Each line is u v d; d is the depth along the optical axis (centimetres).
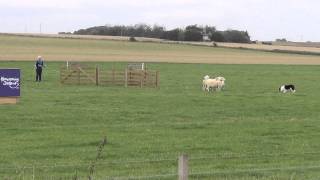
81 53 13000
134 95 4303
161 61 11075
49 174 1602
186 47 17550
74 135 2420
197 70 8575
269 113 3409
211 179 1536
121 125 2772
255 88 5428
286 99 4284
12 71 3422
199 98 4178
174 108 3522
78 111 3256
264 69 9394
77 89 4775
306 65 11138
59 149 2078
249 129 2719
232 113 3362
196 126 2791
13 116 2966
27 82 5488
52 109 3306
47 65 8812
